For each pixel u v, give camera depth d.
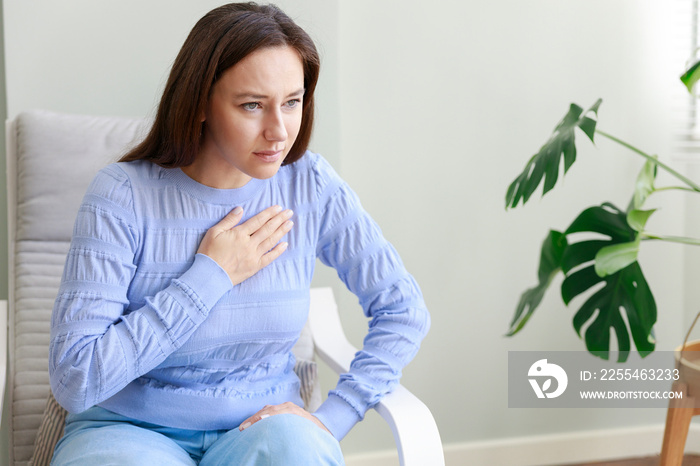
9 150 1.53
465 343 2.12
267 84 0.98
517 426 2.19
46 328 1.45
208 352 1.09
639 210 1.73
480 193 2.07
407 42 1.98
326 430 1.12
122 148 1.52
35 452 1.26
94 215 1.04
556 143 1.73
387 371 1.18
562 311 2.19
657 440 2.28
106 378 0.98
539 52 2.06
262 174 1.03
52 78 1.69
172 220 1.09
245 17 0.98
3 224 1.82
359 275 1.25
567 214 2.14
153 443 1.02
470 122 2.04
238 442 0.99
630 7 2.11
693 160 2.16
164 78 1.69
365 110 1.97
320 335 1.56
